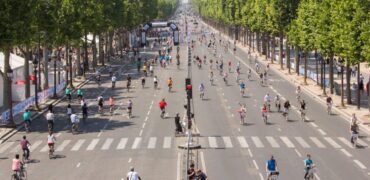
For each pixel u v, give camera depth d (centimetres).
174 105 8188
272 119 7056
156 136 6106
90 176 4566
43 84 10069
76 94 9575
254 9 16462
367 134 6162
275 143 5703
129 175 3975
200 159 5072
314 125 6650
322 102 8431
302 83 10412
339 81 10631
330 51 8556
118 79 11681
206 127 6550
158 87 10250
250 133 6200
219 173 4588
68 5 9688
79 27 10031
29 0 6994
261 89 9806
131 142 5834
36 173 4703
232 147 5534
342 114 7369
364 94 9125
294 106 8044
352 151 5362
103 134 6284
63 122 7125
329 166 4803
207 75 11962
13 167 4388
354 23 7056
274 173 4097
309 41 9369
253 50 18550
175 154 5278
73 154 5372
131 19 18712
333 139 5884
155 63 14825
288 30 11956
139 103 8456
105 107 8150
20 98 8812
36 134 6388
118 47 19925
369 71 12419
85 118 7006
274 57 15412
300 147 5525
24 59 9044
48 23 8788
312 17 9262
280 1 12088
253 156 5166
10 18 6581
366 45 6731
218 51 18375
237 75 10962
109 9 13925
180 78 11475
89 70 13300
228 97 8912
